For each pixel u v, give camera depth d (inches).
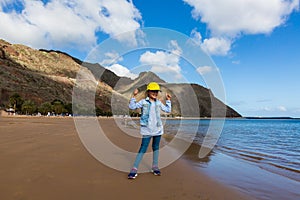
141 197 128.6
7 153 233.5
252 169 229.1
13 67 4485.7
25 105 2313.0
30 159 209.5
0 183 141.3
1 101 2955.2
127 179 162.1
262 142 523.5
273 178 194.7
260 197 142.9
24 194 125.0
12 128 572.4
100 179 159.2
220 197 135.9
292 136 719.7
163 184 154.6
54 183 145.6
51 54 6466.5
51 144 307.9
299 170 231.3
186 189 146.4
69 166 190.5
